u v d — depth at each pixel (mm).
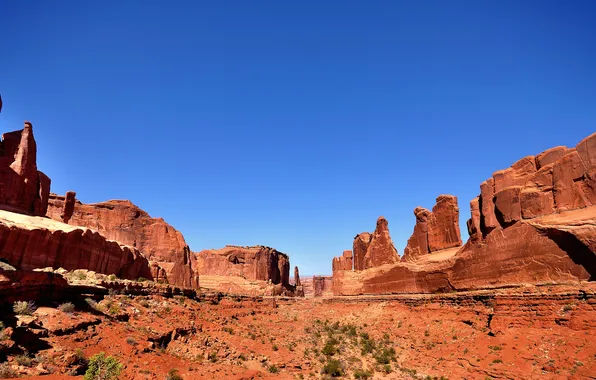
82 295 28281
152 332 29203
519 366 27609
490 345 31641
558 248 32969
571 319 27906
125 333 26297
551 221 34000
